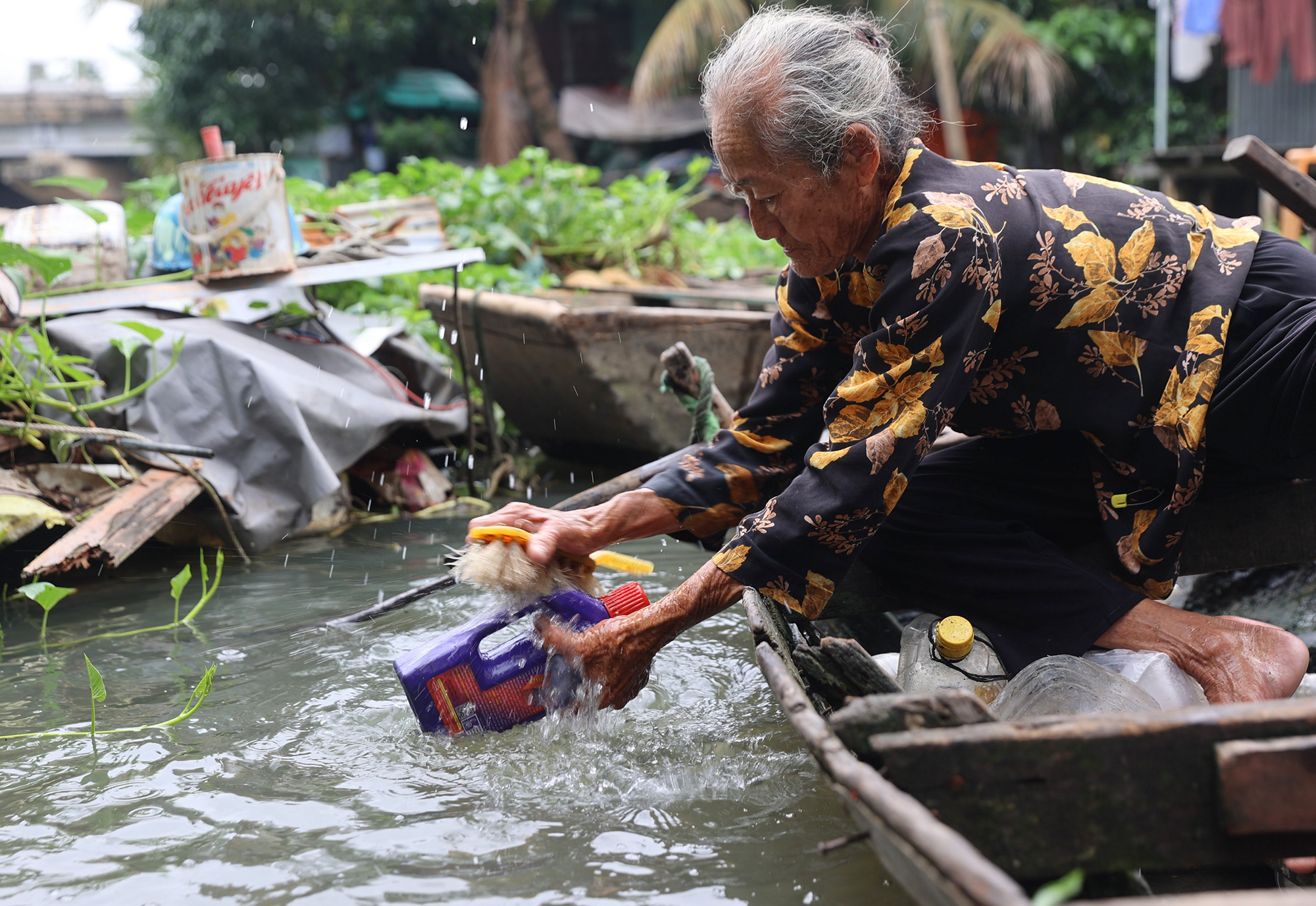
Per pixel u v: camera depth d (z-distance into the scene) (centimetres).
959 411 210
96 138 2125
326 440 384
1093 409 199
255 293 405
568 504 256
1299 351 189
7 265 354
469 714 209
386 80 1769
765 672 150
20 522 312
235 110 1625
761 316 472
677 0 1791
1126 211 197
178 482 346
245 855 167
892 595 225
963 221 177
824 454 184
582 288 591
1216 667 192
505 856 166
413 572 337
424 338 533
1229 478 218
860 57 180
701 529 220
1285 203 298
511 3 1480
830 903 152
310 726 219
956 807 118
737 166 182
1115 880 129
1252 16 1076
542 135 1517
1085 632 201
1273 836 120
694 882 158
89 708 231
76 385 344
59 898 154
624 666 197
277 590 320
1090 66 1411
